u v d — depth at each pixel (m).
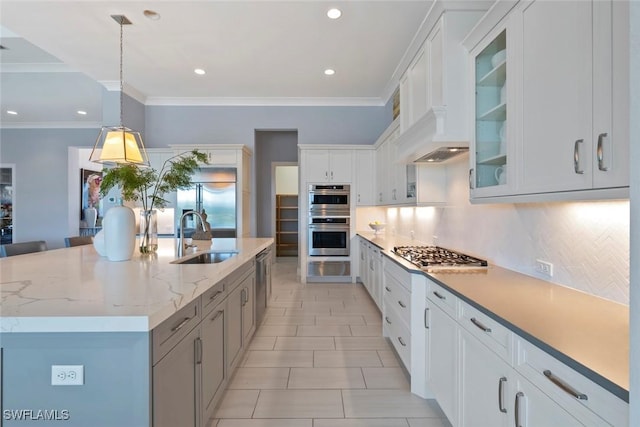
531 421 1.07
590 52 1.13
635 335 0.60
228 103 5.71
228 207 5.18
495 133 1.95
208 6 2.99
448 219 3.09
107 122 4.94
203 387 1.71
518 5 1.59
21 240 6.81
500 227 2.24
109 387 1.14
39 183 6.82
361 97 5.59
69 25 3.31
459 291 1.61
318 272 5.38
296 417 1.99
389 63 4.20
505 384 1.21
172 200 5.26
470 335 1.49
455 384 1.65
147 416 1.14
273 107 5.77
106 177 2.39
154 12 3.08
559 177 1.30
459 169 2.85
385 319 3.16
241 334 2.58
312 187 5.32
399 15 3.12
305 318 3.72
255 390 2.28
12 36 4.12
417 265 2.30
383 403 2.13
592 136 1.12
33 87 5.20
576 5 1.20
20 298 1.29
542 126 1.41
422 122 2.43
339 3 2.95
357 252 5.37
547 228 1.80
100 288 1.44
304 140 5.79
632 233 0.61
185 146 5.22
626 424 0.75
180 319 1.42
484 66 2.07
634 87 0.60
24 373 1.14
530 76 1.50
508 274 2.00
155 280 1.60
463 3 2.26
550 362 0.98
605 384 0.79
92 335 1.13
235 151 5.25
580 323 1.16
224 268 1.91
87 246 3.10
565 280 1.67
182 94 5.45
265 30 3.40
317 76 4.66
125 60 4.13
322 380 2.41
